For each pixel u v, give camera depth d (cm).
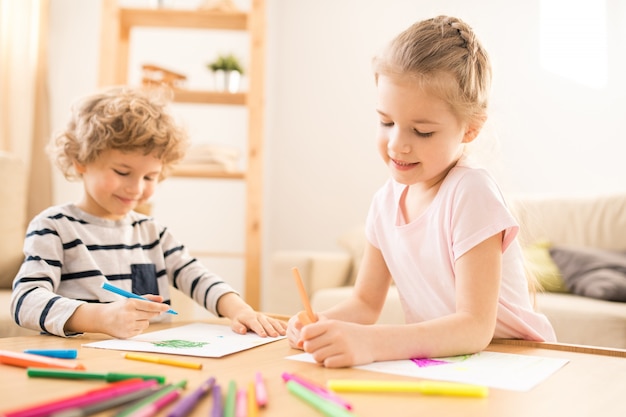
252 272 243
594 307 174
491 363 66
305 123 337
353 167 328
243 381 55
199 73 329
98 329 80
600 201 236
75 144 110
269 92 335
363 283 101
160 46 328
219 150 248
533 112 287
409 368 62
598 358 71
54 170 307
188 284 113
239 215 328
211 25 261
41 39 299
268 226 335
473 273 79
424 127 78
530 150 286
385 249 100
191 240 328
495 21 297
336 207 330
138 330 79
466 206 83
